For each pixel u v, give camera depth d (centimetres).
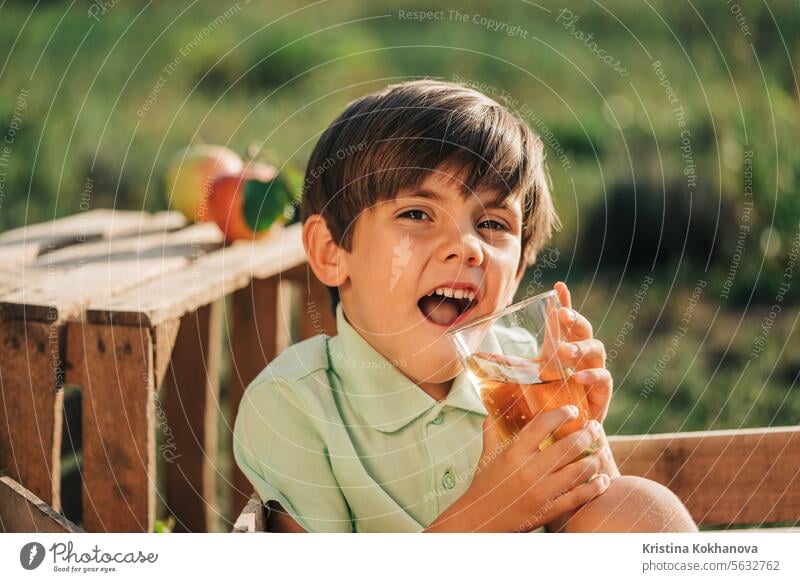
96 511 169
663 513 140
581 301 337
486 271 147
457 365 150
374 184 147
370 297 150
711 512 166
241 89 496
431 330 149
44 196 386
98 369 166
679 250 360
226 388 286
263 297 239
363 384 152
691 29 411
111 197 391
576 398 132
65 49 497
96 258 203
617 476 144
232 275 196
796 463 167
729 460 166
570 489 134
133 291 180
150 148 425
